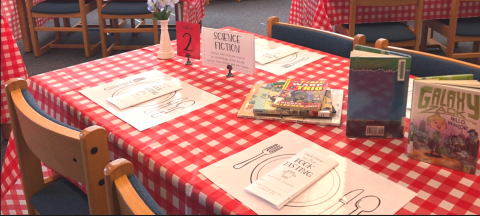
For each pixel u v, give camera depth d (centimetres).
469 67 142
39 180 135
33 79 148
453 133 96
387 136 112
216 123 120
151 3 162
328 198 89
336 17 292
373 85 107
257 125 119
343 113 125
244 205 88
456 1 290
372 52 114
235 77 151
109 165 81
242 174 97
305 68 158
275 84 139
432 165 100
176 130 116
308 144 109
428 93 96
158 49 179
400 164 101
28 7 373
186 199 96
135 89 140
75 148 99
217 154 105
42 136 105
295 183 93
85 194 134
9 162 150
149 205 77
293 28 196
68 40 442
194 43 160
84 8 376
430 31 393
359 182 94
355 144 109
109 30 376
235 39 148
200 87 143
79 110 127
